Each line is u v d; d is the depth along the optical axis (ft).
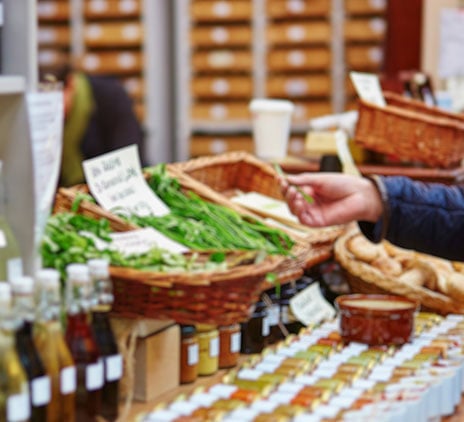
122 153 8.41
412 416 6.15
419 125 11.82
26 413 5.19
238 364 7.98
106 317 6.08
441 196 8.13
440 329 8.21
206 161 10.12
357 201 7.98
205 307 6.43
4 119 5.72
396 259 9.50
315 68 25.84
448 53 20.12
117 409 6.13
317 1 25.49
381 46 25.41
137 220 7.79
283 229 8.87
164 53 26.53
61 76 14.51
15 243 5.77
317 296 9.13
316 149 13.17
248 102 26.35
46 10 26.30
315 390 6.30
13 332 5.18
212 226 8.28
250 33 25.93
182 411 5.82
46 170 6.05
